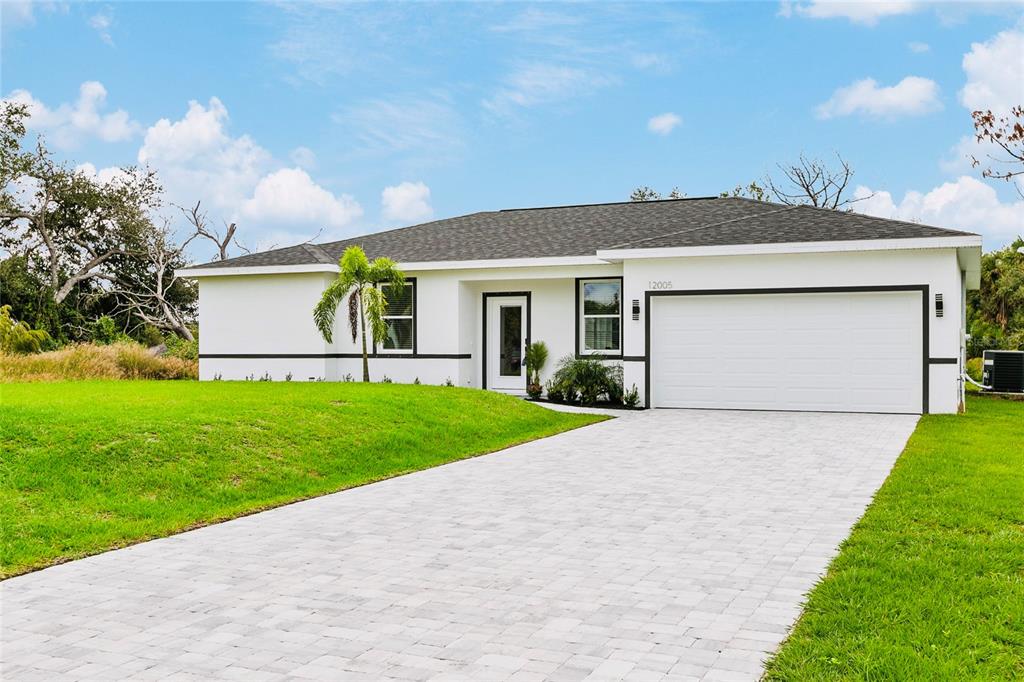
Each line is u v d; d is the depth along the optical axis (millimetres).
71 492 7926
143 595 5418
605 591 5395
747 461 10680
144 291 39312
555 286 19969
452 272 20234
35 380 19125
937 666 3965
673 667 4133
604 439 12859
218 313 21859
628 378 17438
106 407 11164
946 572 5504
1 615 5031
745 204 22203
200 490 8539
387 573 5867
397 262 20469
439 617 4922
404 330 20672
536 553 6375
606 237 20328
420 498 8617
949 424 13688
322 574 5855
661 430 13789
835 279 15969
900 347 15625
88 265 38000
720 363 16875
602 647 4414
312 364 21047
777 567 5906
